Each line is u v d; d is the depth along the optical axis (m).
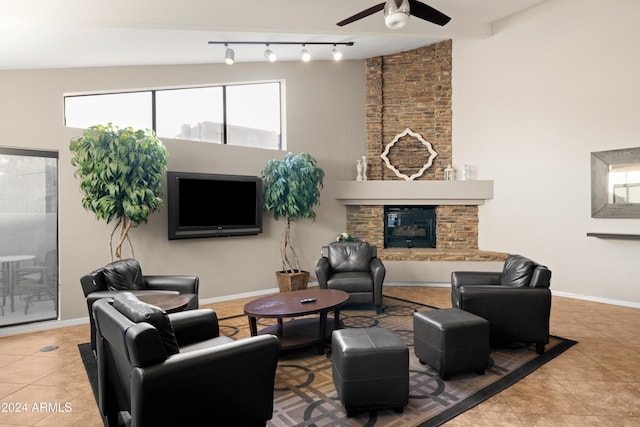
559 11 5.05
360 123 6.56
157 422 1.71
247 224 5.36
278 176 5.21
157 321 1.87
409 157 6.61
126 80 5.13
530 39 5.36
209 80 5.63
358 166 6.36
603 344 3.33
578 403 2.35
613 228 4.66
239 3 4.23
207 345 2.40
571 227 5.02
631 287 4.54
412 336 3.64
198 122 5.69
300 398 2.47
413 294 5.35
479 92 6.01
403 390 2.25
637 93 4.43
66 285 4.13
